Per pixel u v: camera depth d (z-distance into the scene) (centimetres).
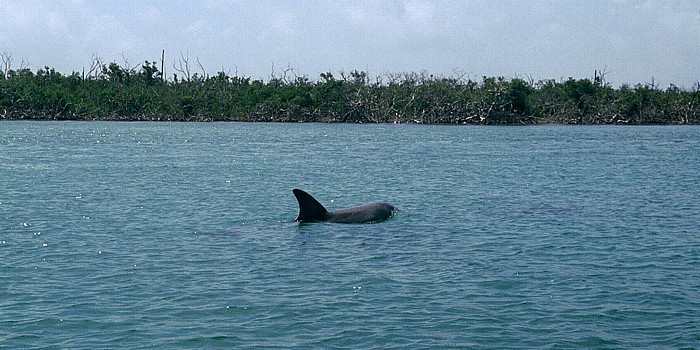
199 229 2683
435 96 13912
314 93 14162
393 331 1574
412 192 3812
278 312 1694
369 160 5828
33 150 6625
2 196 3553
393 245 2388
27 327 1590
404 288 1883
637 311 1709
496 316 1670
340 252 2284
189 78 15800
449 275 2009
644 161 5881
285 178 4472
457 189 3941
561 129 11844
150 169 4975
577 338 1539
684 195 3703
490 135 9906
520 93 13588
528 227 2722
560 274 2025
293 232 2612
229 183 4194
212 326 1602
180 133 9862
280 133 10100
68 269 2067
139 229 2691
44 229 2681
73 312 1689
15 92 13912
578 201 3450
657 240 2488
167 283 1925
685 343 1515
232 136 9262
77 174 4597
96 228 2709
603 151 7050
